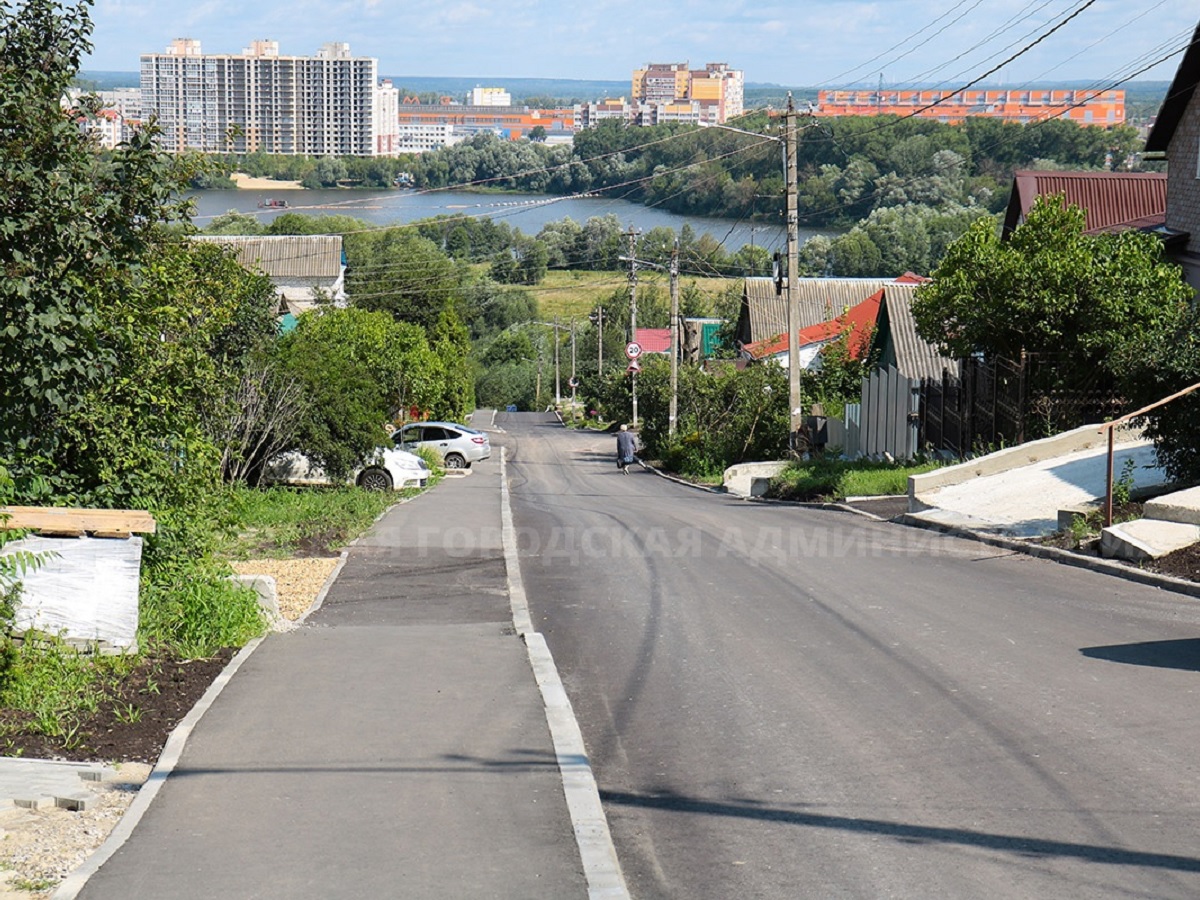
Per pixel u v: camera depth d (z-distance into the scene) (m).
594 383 99.50
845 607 14.71
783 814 7.95
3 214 11.67
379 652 12.60
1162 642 12.32
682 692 11.12
